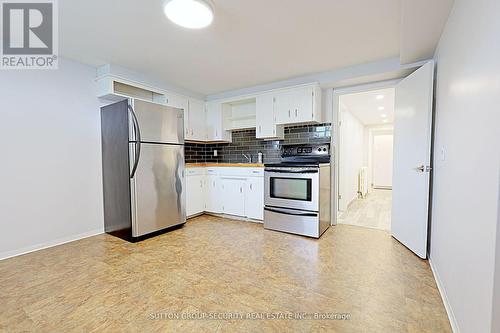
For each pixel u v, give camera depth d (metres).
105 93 2.85
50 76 2.59
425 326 1.35
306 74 3.20
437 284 1.78
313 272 1.97
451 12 1.63
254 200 3.46
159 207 2.93
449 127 1.66
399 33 2.13
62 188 2.69
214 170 3.86
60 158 2.68
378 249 2.47
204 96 4.27
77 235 2.81
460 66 1.43
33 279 1.87
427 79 2.15
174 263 2.15
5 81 2.31
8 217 2.31
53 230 2.62
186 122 3.86
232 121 4.27
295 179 2.97
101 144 3.04
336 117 3.34
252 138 4.09
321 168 2.91
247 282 1.82
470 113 1.24
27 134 2.44
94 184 2.98
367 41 2.29
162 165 2.96
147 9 1.76
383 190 7.36
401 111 2.62
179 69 3.01
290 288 1.74
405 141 2.53
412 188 2.38
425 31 1.90
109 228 3.01
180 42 2.30
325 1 1.68
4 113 2.30
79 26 2.00
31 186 2.46
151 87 3.27
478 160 1.12
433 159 2.17
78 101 2.81
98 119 3.00
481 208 1.07
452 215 1.51
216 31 2.09
